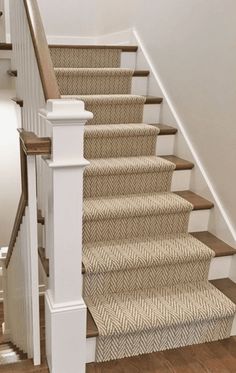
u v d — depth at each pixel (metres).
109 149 2.63
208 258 2.15
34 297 1.63
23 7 2.02
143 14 3.23
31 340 1.86
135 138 2.68
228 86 2.18
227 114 2.21
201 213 2.40
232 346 1.96
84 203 2.28
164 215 2.31
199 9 2.41
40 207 1.95
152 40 3.10
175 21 2.71
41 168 1.82
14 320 2.63
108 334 1.75
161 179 2.55
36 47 1.61
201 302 1.98
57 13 4.27
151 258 2.03
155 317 1.84
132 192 2.50
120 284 2.04
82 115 1.34
